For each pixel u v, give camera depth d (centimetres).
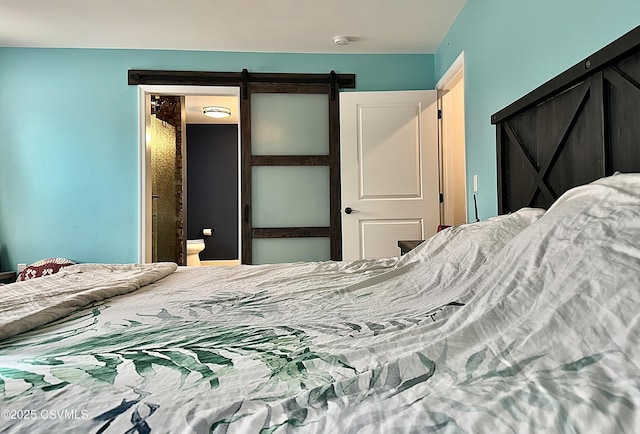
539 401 47
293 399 52
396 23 312
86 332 86
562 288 72
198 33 324
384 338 75
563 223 92
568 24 162
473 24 270
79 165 348
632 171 111
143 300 121
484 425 44
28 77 345
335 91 366
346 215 353
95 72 350
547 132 157
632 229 75
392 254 353
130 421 48
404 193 354
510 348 61
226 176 681
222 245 677
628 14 129
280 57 364
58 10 284
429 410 47
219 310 107
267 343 76
